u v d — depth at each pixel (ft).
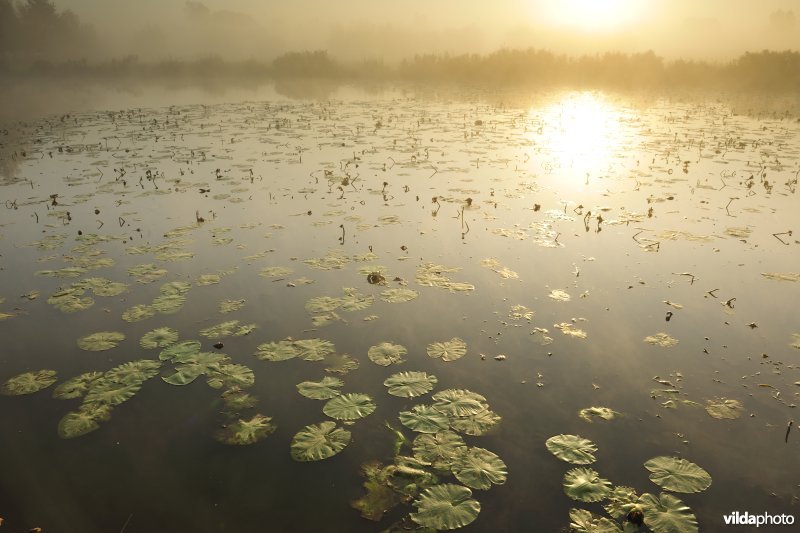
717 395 15.74
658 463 13.16
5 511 12.03
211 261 24.71
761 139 52.54
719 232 27.78
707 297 21.25
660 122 64.69
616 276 23.04
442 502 12.06
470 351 17.85
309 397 15.56
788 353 17.69
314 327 19.21
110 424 14.67
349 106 83.82
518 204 32.55
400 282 22.58
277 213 31.19
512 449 13.65
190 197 34.37
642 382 16.33
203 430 14.44
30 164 43.70
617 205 32.19
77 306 20.67
